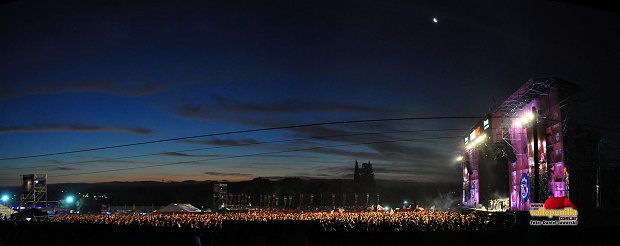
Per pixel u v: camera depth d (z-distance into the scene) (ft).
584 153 196.13
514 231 71.97
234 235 66.74
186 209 375.66
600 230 69.77
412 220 181.47
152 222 220.02
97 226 108.58
